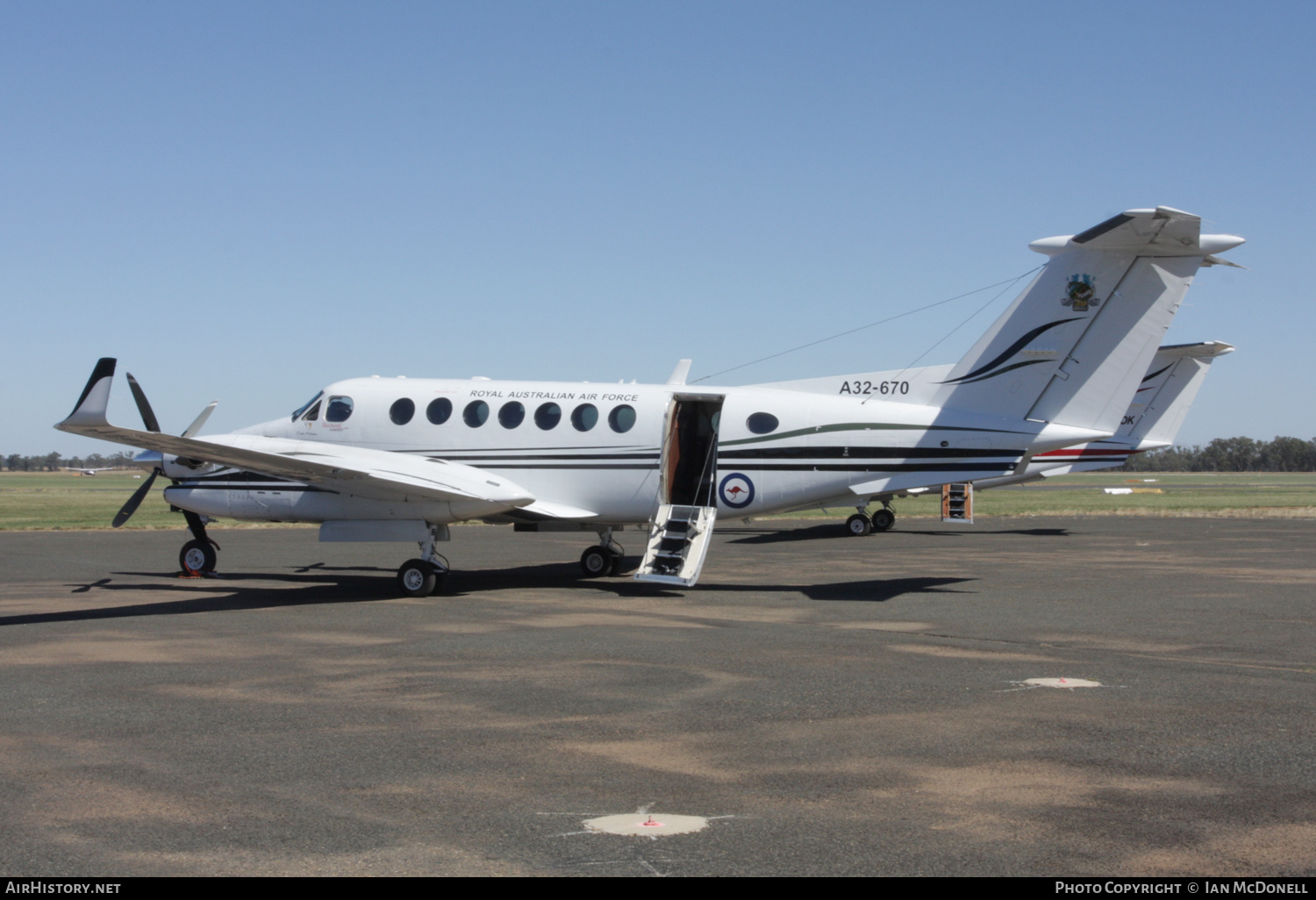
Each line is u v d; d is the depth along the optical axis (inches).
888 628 441.1
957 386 573.6
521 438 612.4
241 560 812.0
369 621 465.7
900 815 200.2
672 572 549.3
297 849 183.0
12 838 188.7
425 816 200.5
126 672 344.8
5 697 305.6
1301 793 212.8
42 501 2166.6
